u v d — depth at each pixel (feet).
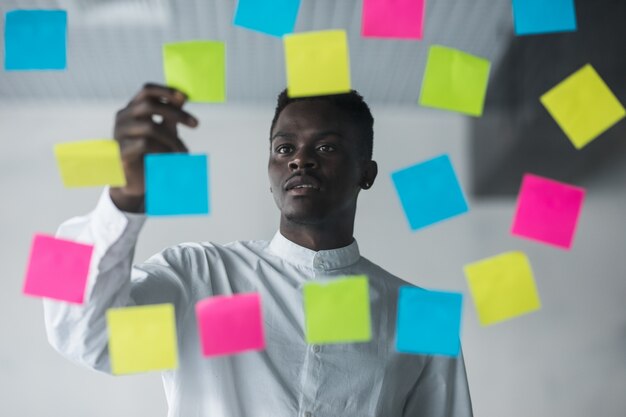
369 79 11.32
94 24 9.37
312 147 4.29
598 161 11.71
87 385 11.92
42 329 12.12
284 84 11.62
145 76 11.09
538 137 10.80
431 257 12.61
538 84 9.84
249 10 3.25
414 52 10.22
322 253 4.46
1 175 12.51
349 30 9.41
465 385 4.51
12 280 12.26
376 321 4.35
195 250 4.36
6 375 11.94
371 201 12.76
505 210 12.63
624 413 12.10
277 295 4.30
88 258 3.29
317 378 4.10
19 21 3.30
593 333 12.25
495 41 9.62
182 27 9.43
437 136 12.89
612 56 8.57
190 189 3.18
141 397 11.88
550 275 12.35
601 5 8.18
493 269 3.47
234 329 3.32
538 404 12.16
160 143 3.19
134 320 3.27
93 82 11.53
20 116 12.64
